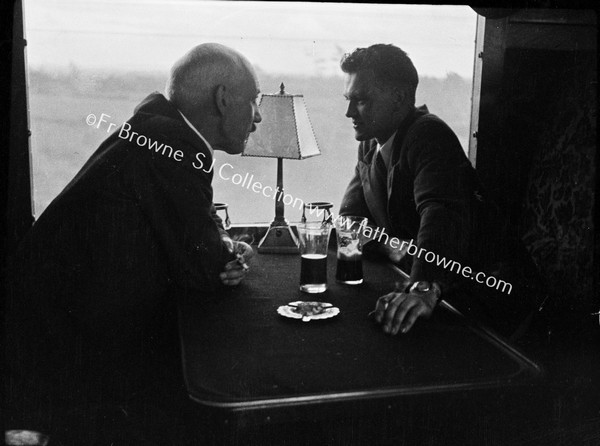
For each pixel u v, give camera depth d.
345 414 0.94
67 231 1.65
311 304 1.38
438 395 0.97
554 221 1.94
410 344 1.18
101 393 1.49
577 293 1.84
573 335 1.79
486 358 1.11
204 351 1.14
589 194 1.83
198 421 0.93
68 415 1.40
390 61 2.08
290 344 1.18
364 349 1.15
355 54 2.12
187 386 0.98
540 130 2.14
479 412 1.00
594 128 1.85
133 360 1.62
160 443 1.31
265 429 1.24
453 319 1.32
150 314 1.69
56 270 1.64
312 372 1.04
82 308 1.64
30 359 1.58
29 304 1.62
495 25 2.27
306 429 1.24
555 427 1.39
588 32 1.96
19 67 2.19
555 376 1.54
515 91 2.29
